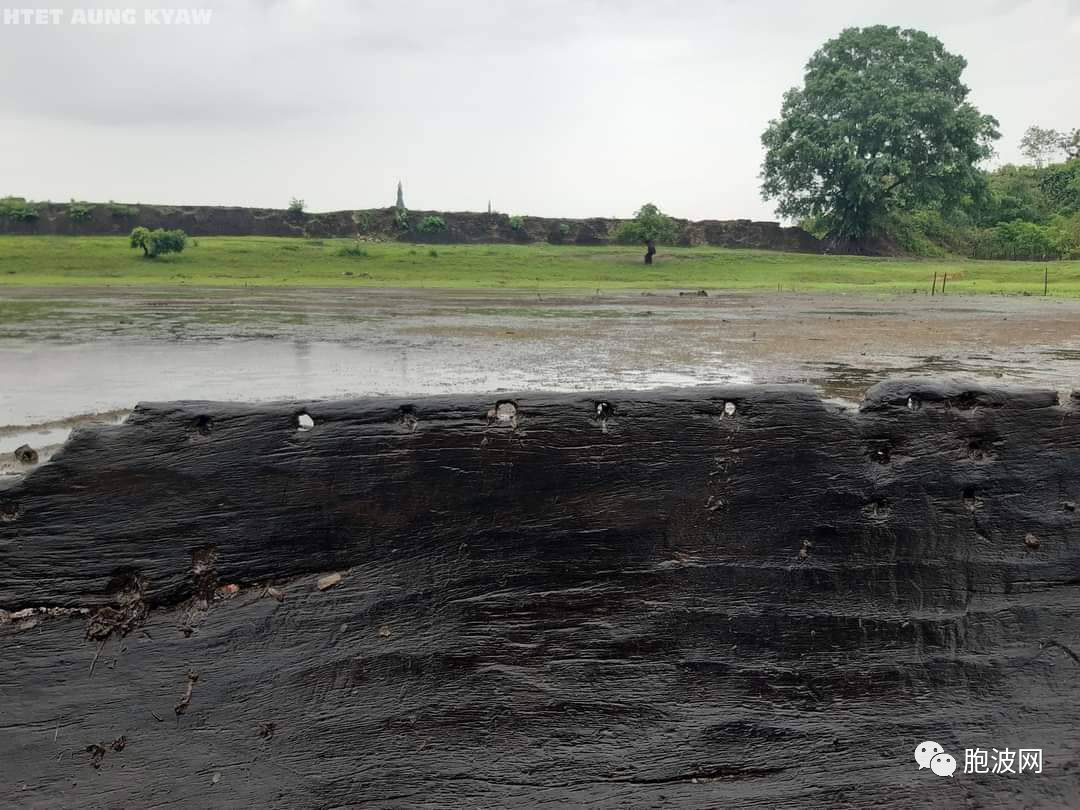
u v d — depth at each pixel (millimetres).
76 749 3105
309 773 3137
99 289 33250
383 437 3574
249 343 13844
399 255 52500
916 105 53188
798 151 56312
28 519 3375
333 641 3406
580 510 3670
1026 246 62031
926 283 40906
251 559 3486
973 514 3828
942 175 55406
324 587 3498
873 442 3812
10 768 3059
